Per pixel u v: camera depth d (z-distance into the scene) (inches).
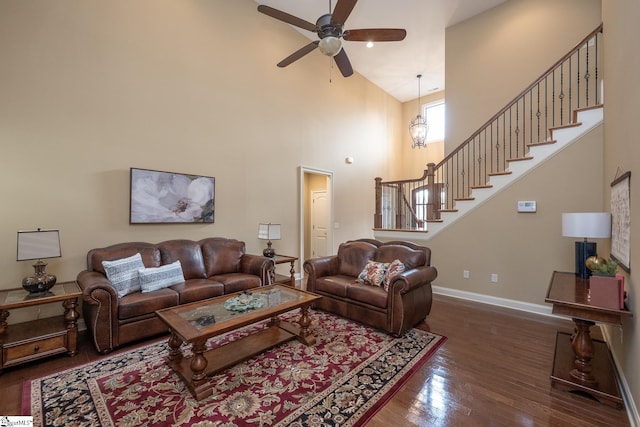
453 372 91.7
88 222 126.3
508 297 155.2
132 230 138.7
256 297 111.4
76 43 122.9
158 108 146.8
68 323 101.3
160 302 113.7
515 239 152.8
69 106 121.3
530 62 187.9
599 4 167.3
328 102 243.9
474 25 207.6
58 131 118.9
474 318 138.3
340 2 101.7
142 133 141.6
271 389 82.3
